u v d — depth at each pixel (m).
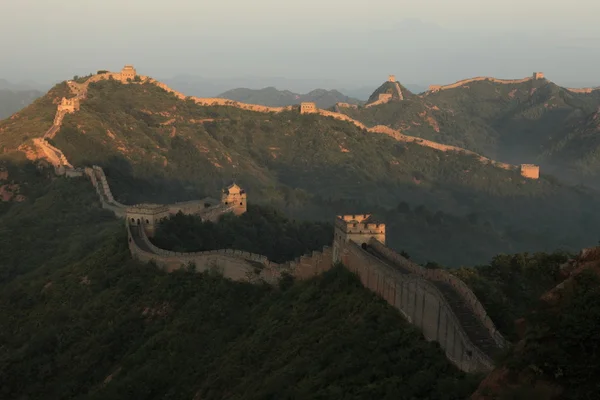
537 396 32.38
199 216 127.81
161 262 100.19
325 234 150.50
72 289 104.94
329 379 55.38
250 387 64.00
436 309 54.28
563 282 37.41
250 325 81.31
